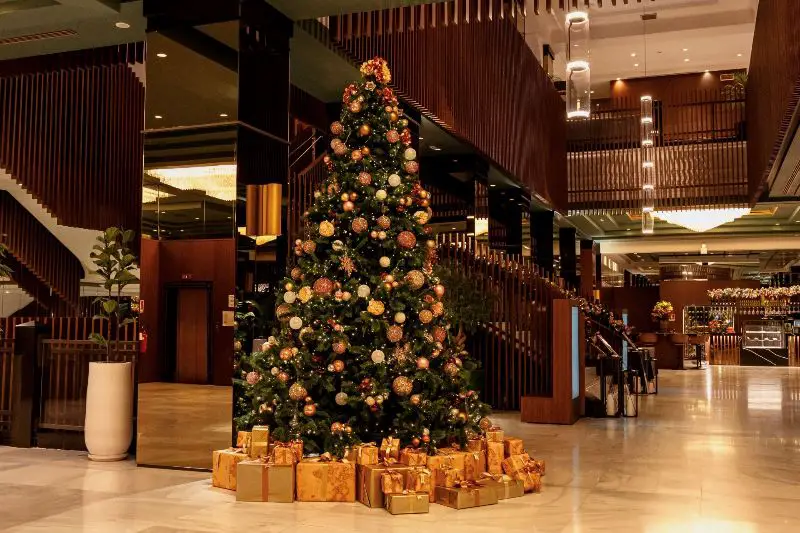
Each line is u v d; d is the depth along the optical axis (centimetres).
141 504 452
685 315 2367
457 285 927
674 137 1748
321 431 496
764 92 1023
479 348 1021
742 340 2153
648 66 1859
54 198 1107
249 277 594
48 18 669
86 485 509
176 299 596
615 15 1588
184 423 581
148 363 597
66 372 665
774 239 2183
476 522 414
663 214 1691
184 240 597
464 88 1062
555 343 880
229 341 575
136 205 1209
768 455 652
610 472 571
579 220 1884
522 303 1002
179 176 602
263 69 624
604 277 2789
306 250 535
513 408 999
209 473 557
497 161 1204
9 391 694
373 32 704
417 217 538
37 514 427
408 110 918
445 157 1175
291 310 528
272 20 638
